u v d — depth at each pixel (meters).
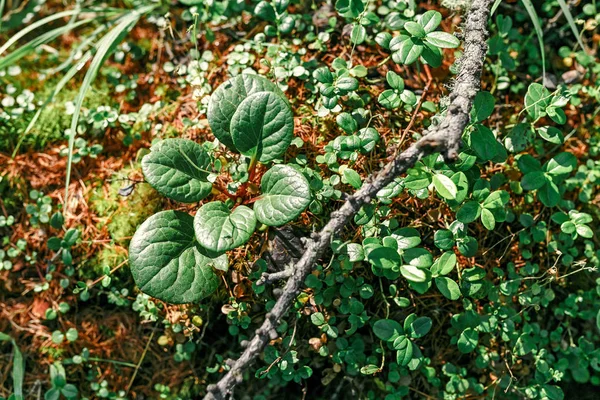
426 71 0.34
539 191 0.32
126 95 0.37
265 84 0.32
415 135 0.32
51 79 0.38
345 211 0.29
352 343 0.32
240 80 0.31
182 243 0.31
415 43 0.31
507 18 0.34
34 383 0.35
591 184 0.34
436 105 0.33
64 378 0.33
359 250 0.30
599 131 0.35
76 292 0.33
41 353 0.35
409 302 0.32
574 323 0.34
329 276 0.31
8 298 0.35
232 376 0.29
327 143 0.33
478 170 0.31
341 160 0.33
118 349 0.35
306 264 0.29
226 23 0.37
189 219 0.31
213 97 0.31
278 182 0.30
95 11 0.38
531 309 0.34
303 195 0.29
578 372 0.33
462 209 0.30
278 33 0.34
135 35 0.38
